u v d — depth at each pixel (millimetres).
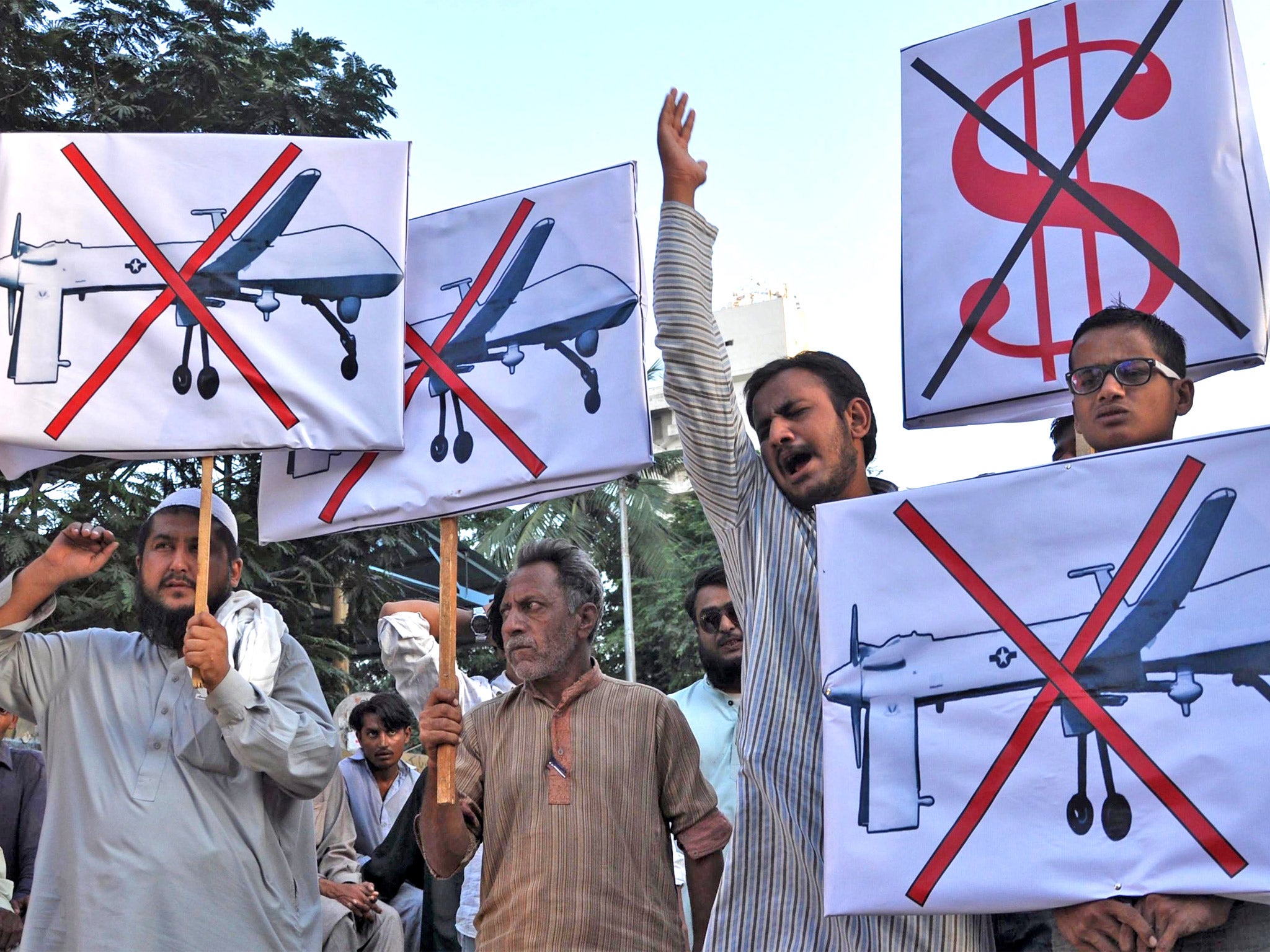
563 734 3377
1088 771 2277
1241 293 3148
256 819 3463
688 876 3432
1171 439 2484
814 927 2516
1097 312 3160
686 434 2857
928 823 2350
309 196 3545
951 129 3512
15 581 3529
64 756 3486
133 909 3246
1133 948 2182
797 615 2725
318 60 19297
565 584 3512
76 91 17844
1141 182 3287
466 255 3555
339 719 6555
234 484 14961
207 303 3475
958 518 2469
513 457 3344
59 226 3523
